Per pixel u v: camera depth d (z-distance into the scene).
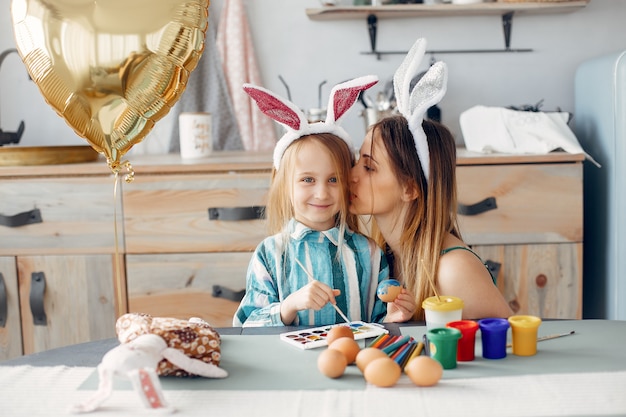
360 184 1.17
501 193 1.79
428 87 1.14
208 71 2.24
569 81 2.26
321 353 0.78
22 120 2.28
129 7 1.00
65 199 1.82
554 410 0.66
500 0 2.11
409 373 0.73
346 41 2.26
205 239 1.82
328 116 1.25
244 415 0.66
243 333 0.95
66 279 1.84
